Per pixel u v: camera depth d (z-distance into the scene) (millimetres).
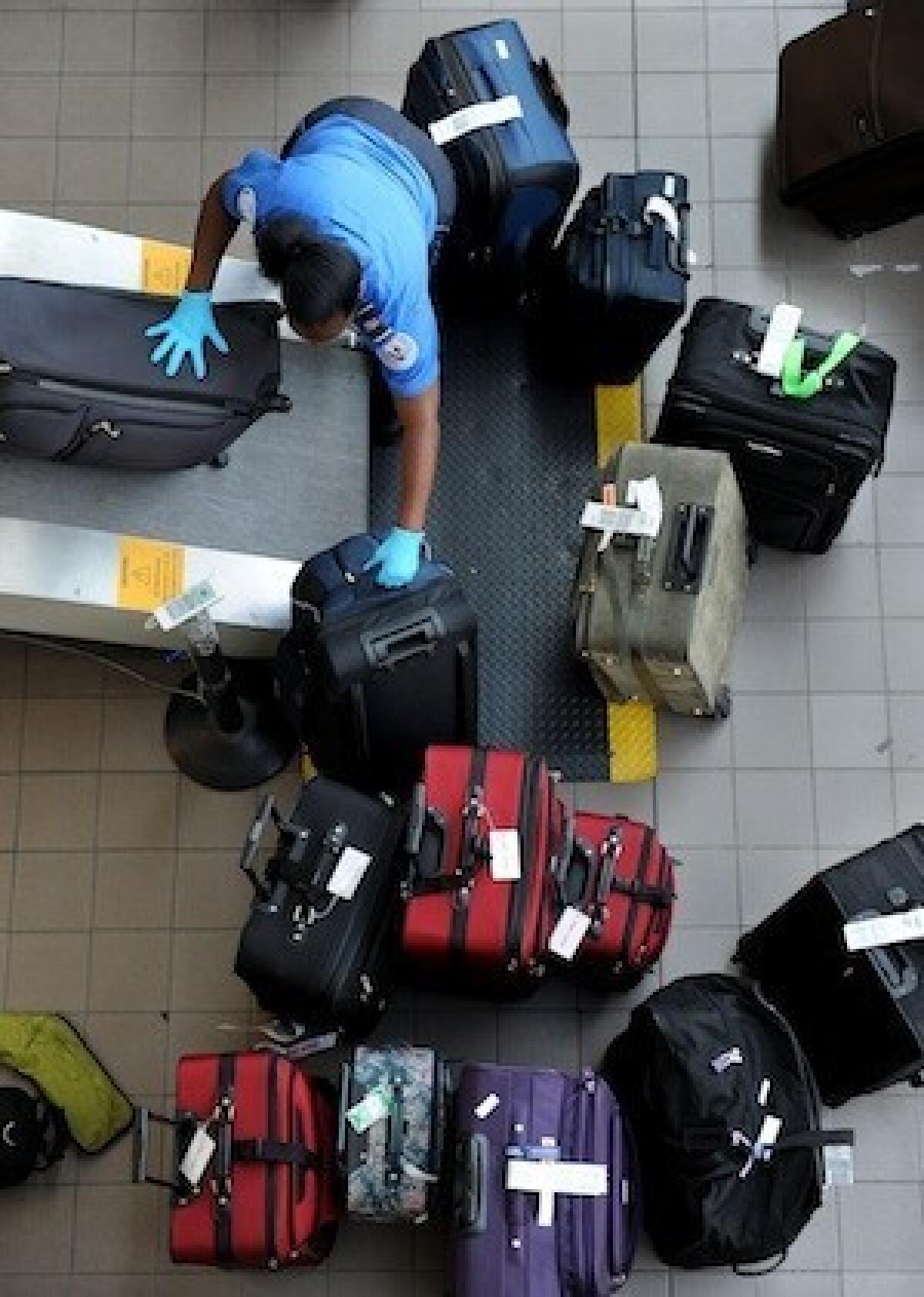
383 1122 3352
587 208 3988
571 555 4230
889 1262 3770
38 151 4480
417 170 3186
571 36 4574
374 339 3162
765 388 3740
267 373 3400
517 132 3838
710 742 4113
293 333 3742
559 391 4344
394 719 3650
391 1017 3930
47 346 3176
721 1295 3750
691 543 3543
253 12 4570
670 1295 3746
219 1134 3312
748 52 4570
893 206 4309
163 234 4430
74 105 4512
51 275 3678
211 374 3322
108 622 3744
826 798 4082
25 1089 3773
